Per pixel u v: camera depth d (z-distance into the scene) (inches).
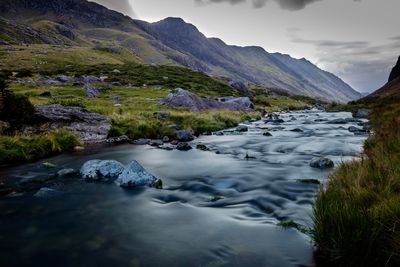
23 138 780.6
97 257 278.7
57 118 1021.2
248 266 255.6
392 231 213.6
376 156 342.6
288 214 366.3
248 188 482.6
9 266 266.4
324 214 247.9
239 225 341.4
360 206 247.6
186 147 878.4
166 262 267.4
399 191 258.1
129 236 320.5
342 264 230.4
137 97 2522.1
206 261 266.8
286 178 530.6
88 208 405.4
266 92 6289.4
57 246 300.5
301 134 1205.1
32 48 6835.6
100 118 1161.4
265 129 1409.9
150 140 1007.0
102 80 3673.7
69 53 6648.6
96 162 583.5
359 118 1867.6
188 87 3973.9
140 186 502.9
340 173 333.1
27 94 1987.0
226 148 900.6
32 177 561.3
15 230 338.6
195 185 508.4
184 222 355.3
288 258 265.1
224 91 4269.2
